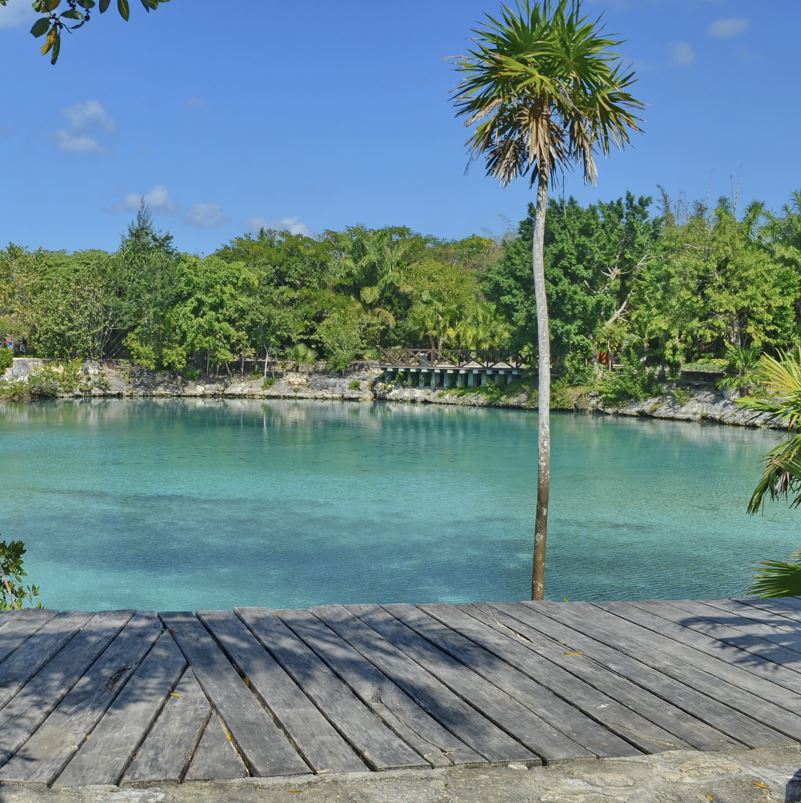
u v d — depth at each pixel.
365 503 27.59
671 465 35.59
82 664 5.12
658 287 56.94
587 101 14.47
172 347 79.94
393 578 18.98
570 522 24.75
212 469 34.59
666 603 6.93
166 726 4.29
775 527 24.09
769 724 4.54
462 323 77.31
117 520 24.73
